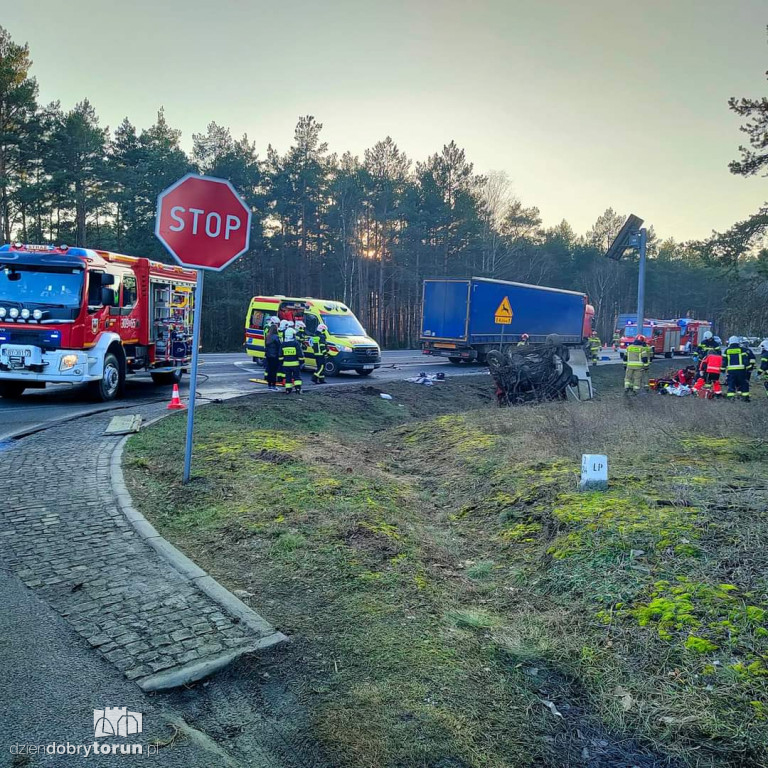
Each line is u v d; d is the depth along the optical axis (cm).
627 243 1916
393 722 286
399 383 1920
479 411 1298
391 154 5069
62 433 880
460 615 393
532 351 1530
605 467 604
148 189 4269
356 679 318
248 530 511
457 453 881
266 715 288
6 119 3466
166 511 566
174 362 1559
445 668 332
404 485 728
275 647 341
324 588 418
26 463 705
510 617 399
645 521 498
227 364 2277
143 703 289
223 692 303
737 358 1466
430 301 2781
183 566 437
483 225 5422
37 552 455
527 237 6519
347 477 683
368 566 452
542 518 551
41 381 1215
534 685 325
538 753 274
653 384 1836
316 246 5303
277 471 684
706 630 348
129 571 427
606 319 7850
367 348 2072
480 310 2695
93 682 301
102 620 360
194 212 603
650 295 8206
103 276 1220
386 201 4947
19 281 1159
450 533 567
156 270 1469
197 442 847
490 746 276
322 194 5069
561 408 1209
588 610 390
